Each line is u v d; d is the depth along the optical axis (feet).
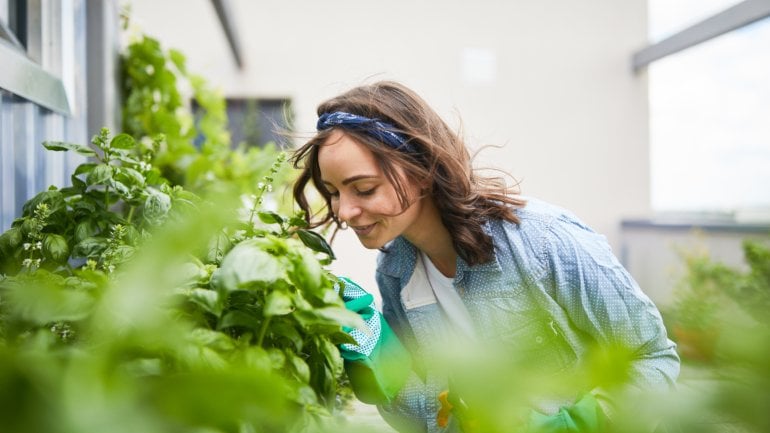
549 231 3.95
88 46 7.98
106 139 3.92
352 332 3.43
